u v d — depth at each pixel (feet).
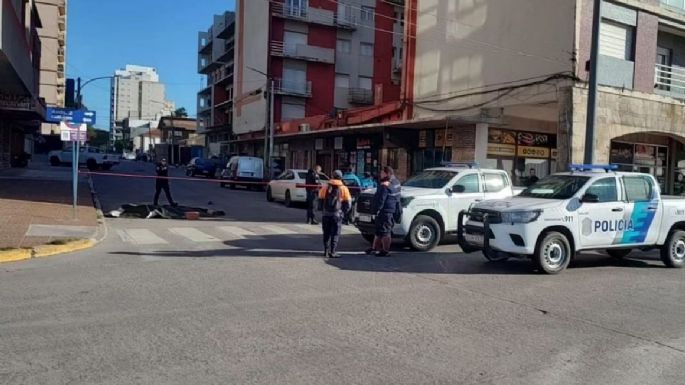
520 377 16.57
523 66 70.13
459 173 45.65
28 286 26.25
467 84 79.41
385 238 39.40
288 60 182.70
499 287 29.45
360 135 110.73
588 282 31.78
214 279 28.91
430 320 22.40
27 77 84.17
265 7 180.86
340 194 38.29
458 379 16.24
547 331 21.44
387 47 196.65
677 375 17.11
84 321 20.71
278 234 49.16
